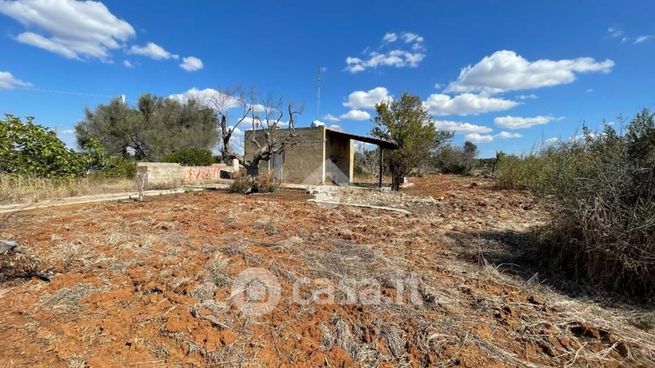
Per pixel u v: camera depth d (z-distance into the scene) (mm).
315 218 7410
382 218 7609
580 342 2695
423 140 16016
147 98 28578
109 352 2355
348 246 5125
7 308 2934
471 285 3756
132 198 9852
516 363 2377
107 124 25719
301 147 17422
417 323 2850
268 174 13164
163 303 3047
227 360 2307
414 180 22203
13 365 2191
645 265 3465
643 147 3988
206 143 29734
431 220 7586
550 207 4715
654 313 3141
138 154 27625
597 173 4012
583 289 3715
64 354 2320
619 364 2424
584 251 3938
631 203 3760
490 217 8023
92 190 10625
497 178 16234
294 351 2432
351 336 2621
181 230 5816
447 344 2562
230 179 18281
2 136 10070
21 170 10266
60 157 11391
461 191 14203
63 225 5918
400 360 2367
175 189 12602
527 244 5438
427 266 4371
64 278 3568
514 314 3070
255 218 7184
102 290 3311
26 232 5352
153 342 2484
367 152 26156
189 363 2279
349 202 10141
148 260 4184
